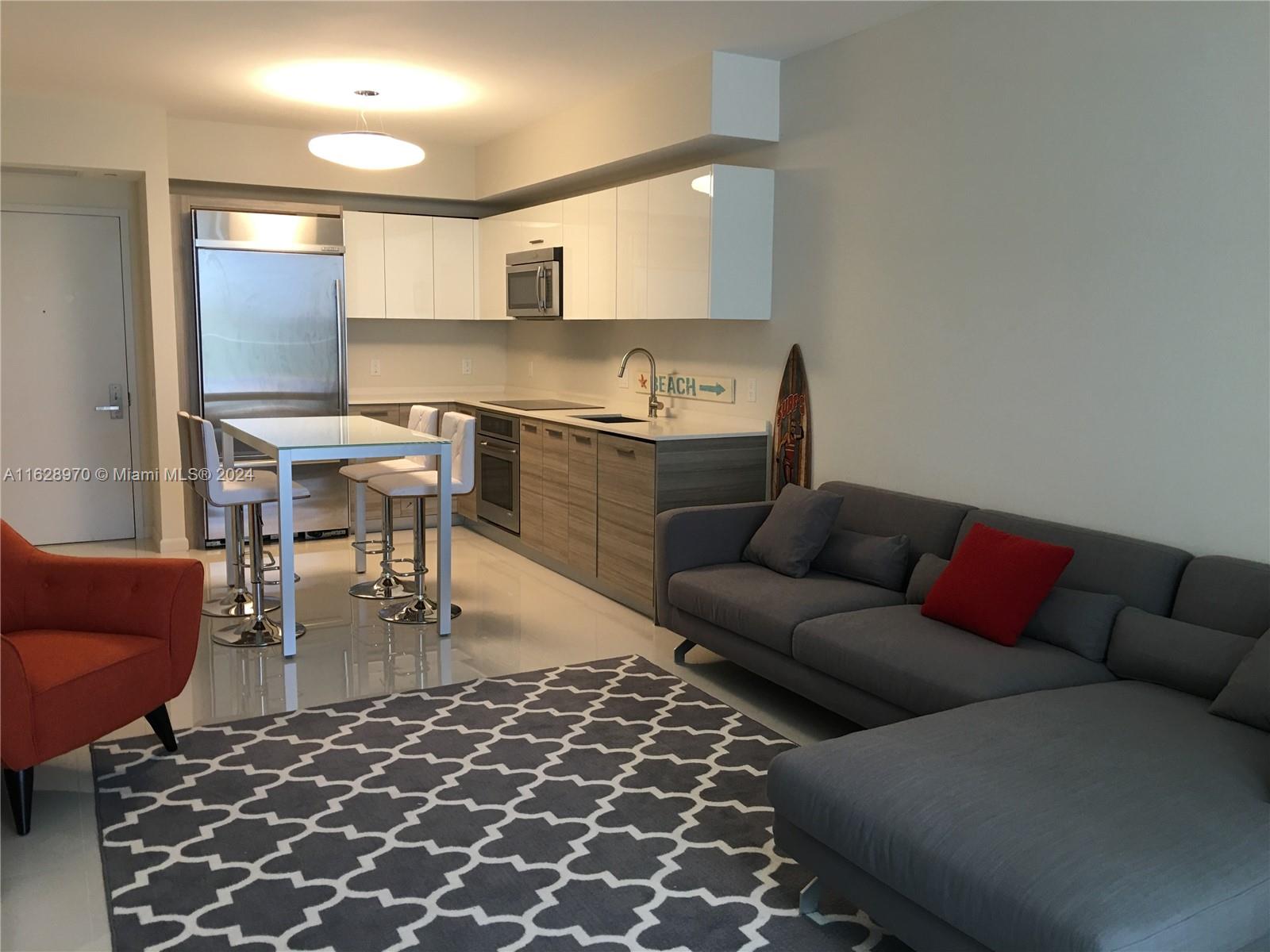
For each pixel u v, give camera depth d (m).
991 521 3.59
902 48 4.10
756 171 4.78
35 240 6.14
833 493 4.08
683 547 4.21
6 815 2.91
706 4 3.94
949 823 2.06
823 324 4.59
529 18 4.11
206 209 6.17
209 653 4.37
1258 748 2.39
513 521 6.38
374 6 3.96
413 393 7.58
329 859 2.67
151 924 2.37
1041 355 3.61
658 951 2.29
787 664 3.54
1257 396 2.96
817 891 2.43
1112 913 1.75
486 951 2.28
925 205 4.04
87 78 5.18
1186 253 3.12
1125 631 2.98
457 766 3.25
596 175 5.87
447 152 6.98
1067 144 3.47
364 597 5.28
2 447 6.23
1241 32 2.94
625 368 6.19
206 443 4.34
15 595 3.20
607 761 3.30
